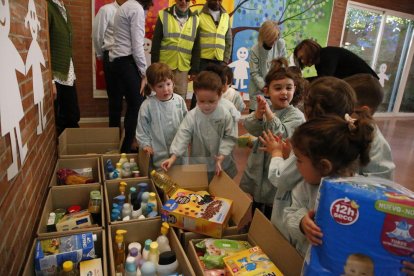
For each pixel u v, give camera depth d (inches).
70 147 91.7
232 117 68.6
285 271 38.4
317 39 199.9
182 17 124.4
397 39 249.9
